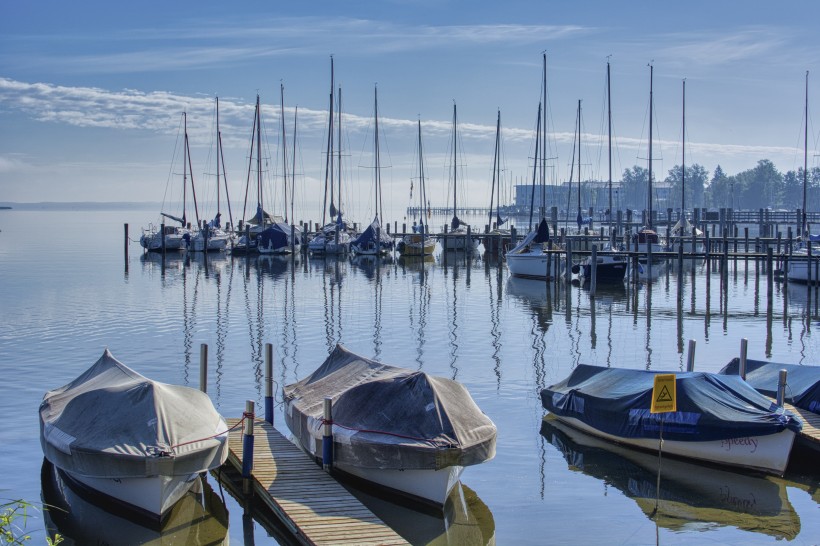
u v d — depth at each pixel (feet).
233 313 144.56
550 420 80.59
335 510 54.75
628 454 71.36
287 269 225.15
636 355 110.22
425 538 55.88
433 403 60.80
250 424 60.44
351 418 62.13
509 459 70.08
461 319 140.67
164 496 56.95
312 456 65.46
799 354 110.73
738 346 116.57
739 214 391.24
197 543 55.57
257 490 59.93
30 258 249.34
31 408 81.61
